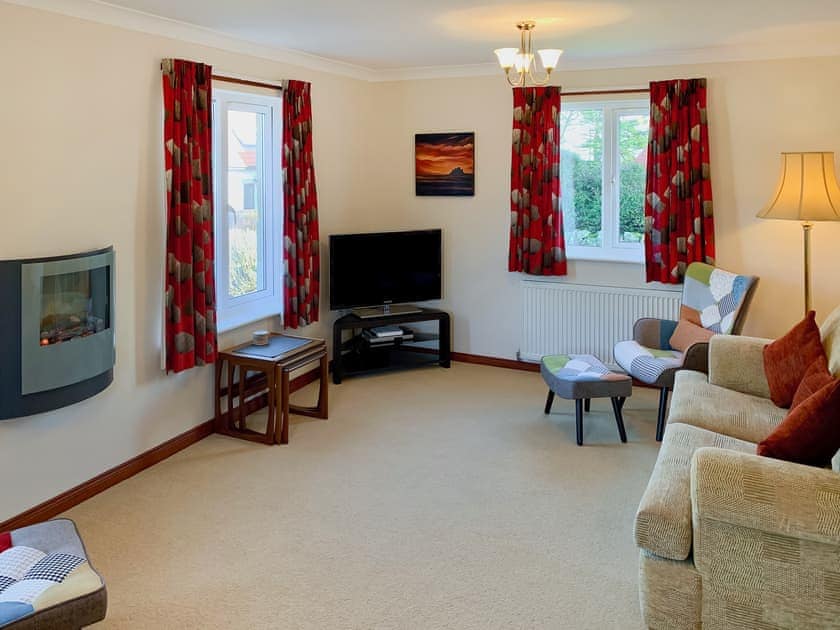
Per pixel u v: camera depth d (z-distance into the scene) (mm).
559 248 5285
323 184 5344
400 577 2779
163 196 3818
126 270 3625
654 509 2293
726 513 2139
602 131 5254
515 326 5660
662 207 4883
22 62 3000
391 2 3354
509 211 5508
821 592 2092
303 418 4629
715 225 4855
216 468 3840
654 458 3947
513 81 5340
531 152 5234
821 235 4547
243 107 4586
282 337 4625
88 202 3369
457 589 2695
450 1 3367
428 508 3367
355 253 5375
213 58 4145
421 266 5664
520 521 3234
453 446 4141
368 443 4195
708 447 2531
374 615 2531
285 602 2613
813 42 4375
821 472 2143
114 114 3484
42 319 2982
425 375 5590
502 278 5645
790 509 2072
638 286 5152
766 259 4730
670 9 3553
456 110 5578
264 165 4863
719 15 3680
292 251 4840
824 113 4457
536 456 3986
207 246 3982
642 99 5035
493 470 3801
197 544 3031
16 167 3004
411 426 4473
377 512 3328
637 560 2895
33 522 3172
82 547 2369
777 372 3287
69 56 3219
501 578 2770
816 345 3174
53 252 3197
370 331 5660
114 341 3439
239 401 4375
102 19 3375
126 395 3689
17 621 1984
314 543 3043
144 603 2600
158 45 3727
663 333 4633
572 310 5387
